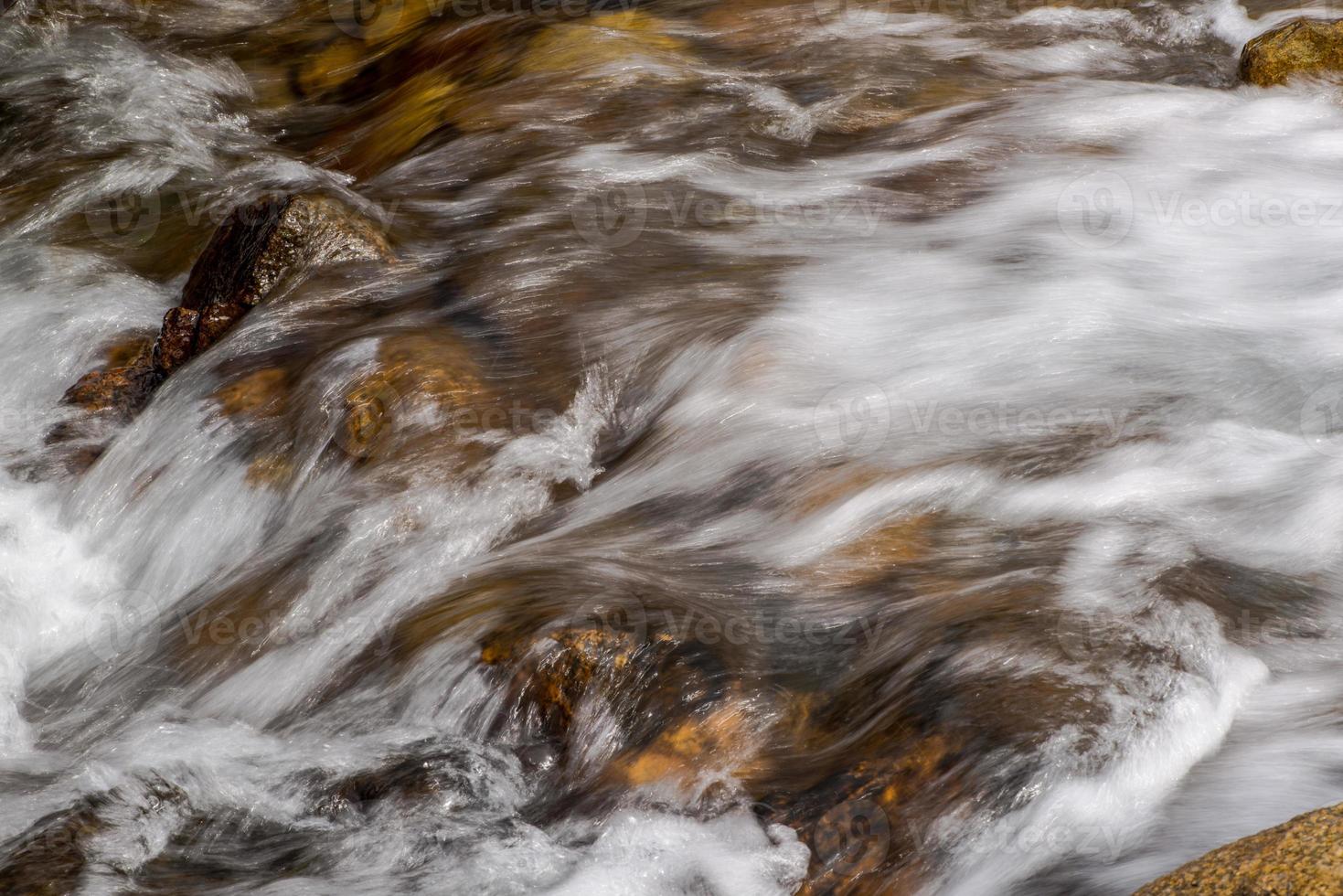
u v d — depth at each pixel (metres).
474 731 4.54
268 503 5.96
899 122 8.90
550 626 4.62
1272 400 5.87
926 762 4.02
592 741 4.35
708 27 10.38
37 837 4.28
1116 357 6.25
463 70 10.16
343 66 11.11
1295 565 4.80
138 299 8.17
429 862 4.14
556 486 5.79
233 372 6.50
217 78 10.94
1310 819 3.20
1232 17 10.11
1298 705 4.14
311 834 4.33
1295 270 6.98
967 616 4.54
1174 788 3.89
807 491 5.46
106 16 11.74
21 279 8.40
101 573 6.09
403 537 5.54
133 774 4.59
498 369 6.34
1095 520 5.11
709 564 5.12
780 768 4.15
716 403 6.05
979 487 5.36
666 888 3.96
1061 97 9.09
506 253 7.36
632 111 9.08
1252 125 8.61
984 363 6.25
